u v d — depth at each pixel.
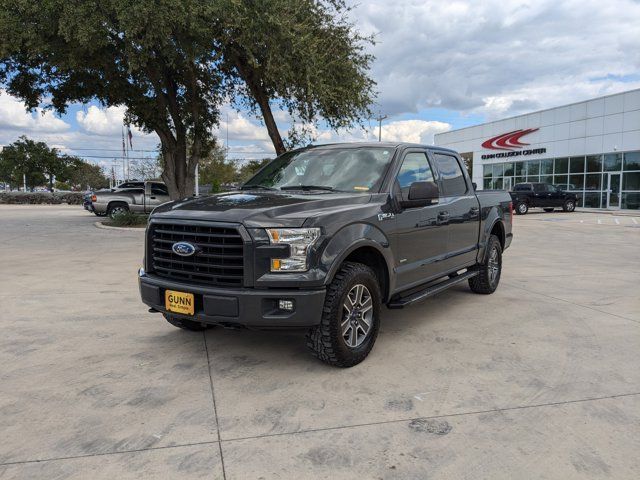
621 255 10.90
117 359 4.22
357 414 3.22
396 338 4.82
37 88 17.69
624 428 3.04
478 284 6.69
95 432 2.98
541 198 27.12
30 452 2.75
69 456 2.72
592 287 7.32
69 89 17.69
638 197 27.09
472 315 5.69
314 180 4.90
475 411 3.27
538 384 3.71
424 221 4.99
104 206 21.91
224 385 3.68
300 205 3.86
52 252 10.80
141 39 12.46
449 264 5.61
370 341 4.20
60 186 95.62
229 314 3.62
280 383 3.72
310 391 3.57
